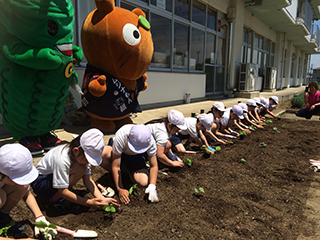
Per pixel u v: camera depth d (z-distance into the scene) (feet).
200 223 7.84
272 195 9.91
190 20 33.12
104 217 7.83
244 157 14.08
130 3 23.50
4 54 9.77
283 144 17.10
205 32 37.04
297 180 11.38
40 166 7.79
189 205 8.84
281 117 28.81
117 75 13.99
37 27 9.40
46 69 10.21
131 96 15.12
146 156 11.15
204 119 13.50
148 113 23.62
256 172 12.11
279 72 70.64
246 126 21.35
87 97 14.03
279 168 12.76
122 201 8.68
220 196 9.60
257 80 56.13
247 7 45.62
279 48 68.33
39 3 9.20
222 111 16.16
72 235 6.90
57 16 9.84
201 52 37.50
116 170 9.20
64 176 7.33
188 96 32.14
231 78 44.78
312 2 77.15
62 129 16.42
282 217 8.40
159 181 10.45
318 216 8.50
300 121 25.93
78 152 7.21
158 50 28.19
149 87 26.18
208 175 11.43
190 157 13.57
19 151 5.97
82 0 19.19
